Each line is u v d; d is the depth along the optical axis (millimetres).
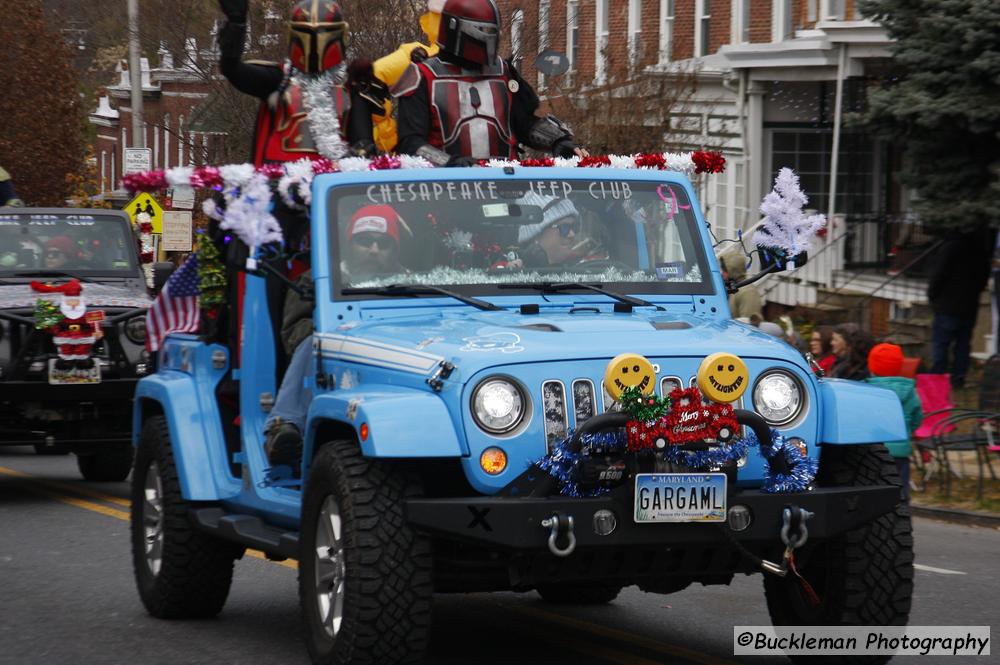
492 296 8188
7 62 47625
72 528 13719
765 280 28828
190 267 10180
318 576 7426
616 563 7031
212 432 9289
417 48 9586
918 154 21719
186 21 31500
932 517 15055
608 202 8617
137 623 9508
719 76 30797
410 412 6832
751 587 10805
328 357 7895
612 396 6828
